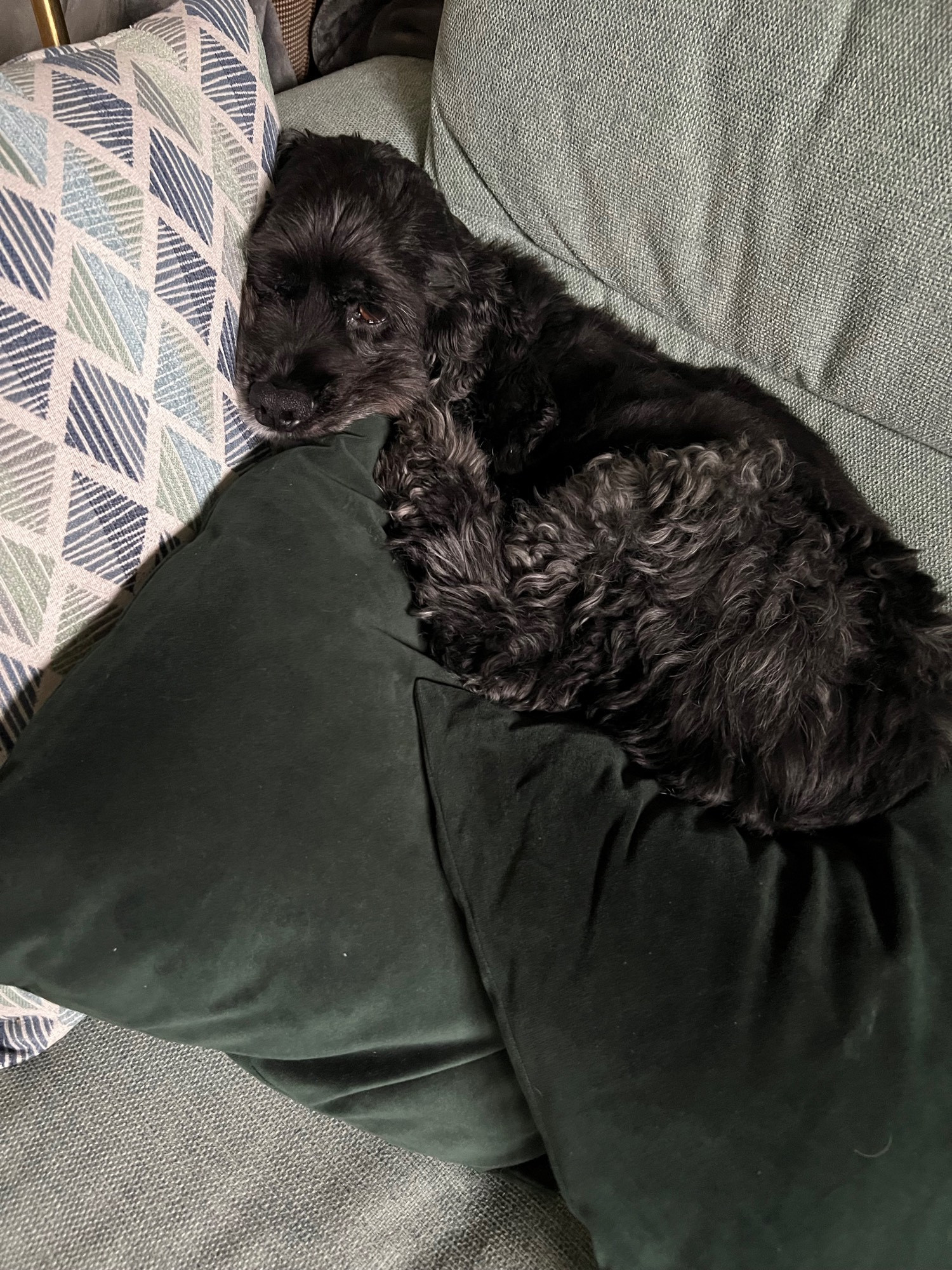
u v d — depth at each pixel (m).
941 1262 0.53
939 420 0.75
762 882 0.63
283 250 0.82
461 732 0.66
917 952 0.60
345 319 0.87
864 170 0.68
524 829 0.63
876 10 0.64
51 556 0.61
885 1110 0.55
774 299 0.77
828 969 0.59
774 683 0.77
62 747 0.57
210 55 0.76
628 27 0.73
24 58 0.67
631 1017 0.57
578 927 0.59
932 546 0.84
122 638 0.61
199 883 0.56
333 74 1.09
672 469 0.84
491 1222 0.66
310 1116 0.69
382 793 0.62
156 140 0.69
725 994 0.57
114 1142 0.67
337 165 0.86
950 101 0.64
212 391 0.73
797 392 0.88
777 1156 0.54
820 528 0.81
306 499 0.70
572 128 0.80
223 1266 0.63
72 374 0.62
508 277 0.95
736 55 0.70
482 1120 0.63
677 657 0.82
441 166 0.94
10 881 0.54
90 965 0.55
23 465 0.60
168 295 0.68
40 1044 0.69
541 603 0.85
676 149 0.75
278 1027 0.58
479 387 0.95
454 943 0.61
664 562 0.83
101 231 0.64
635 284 0.87
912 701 0.74
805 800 0.74
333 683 0.63
